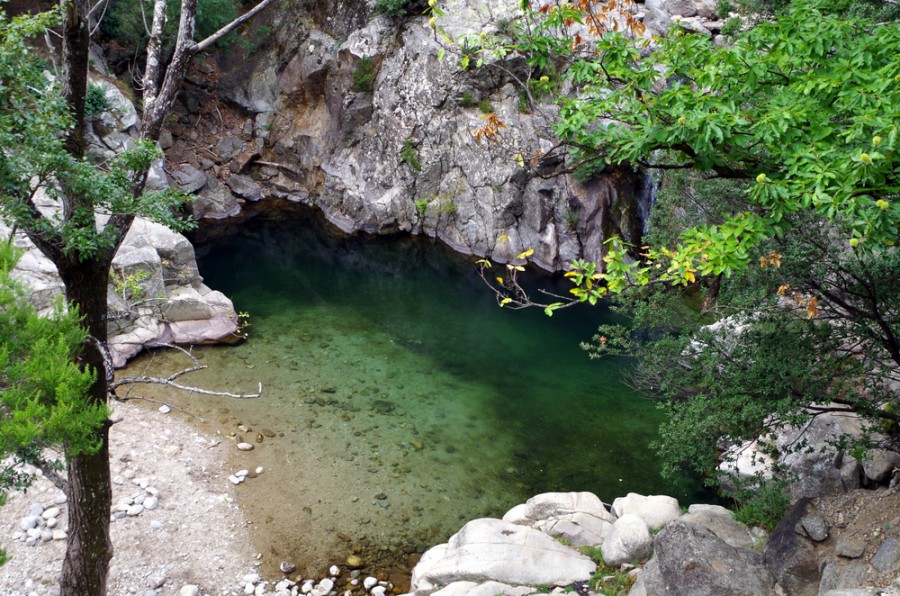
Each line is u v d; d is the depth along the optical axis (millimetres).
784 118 7789
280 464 16781
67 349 7066
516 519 14516
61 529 13531
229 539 14312
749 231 7965
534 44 9953
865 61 8266
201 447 16953
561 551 13148
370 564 14016
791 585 10477
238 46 37562
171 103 9258
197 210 34156
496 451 18047
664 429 12844
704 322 20406
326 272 30078
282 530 14750
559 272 30672
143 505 14695
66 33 8070
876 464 12969
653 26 30688
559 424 19406
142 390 18938
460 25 31969
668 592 11086
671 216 18859
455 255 32594
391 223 34156
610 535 13211
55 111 7867
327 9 35812
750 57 8781
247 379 20297
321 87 36500
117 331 20641
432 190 33250
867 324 11617
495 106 31203
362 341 23562
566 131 9312
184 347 21453
